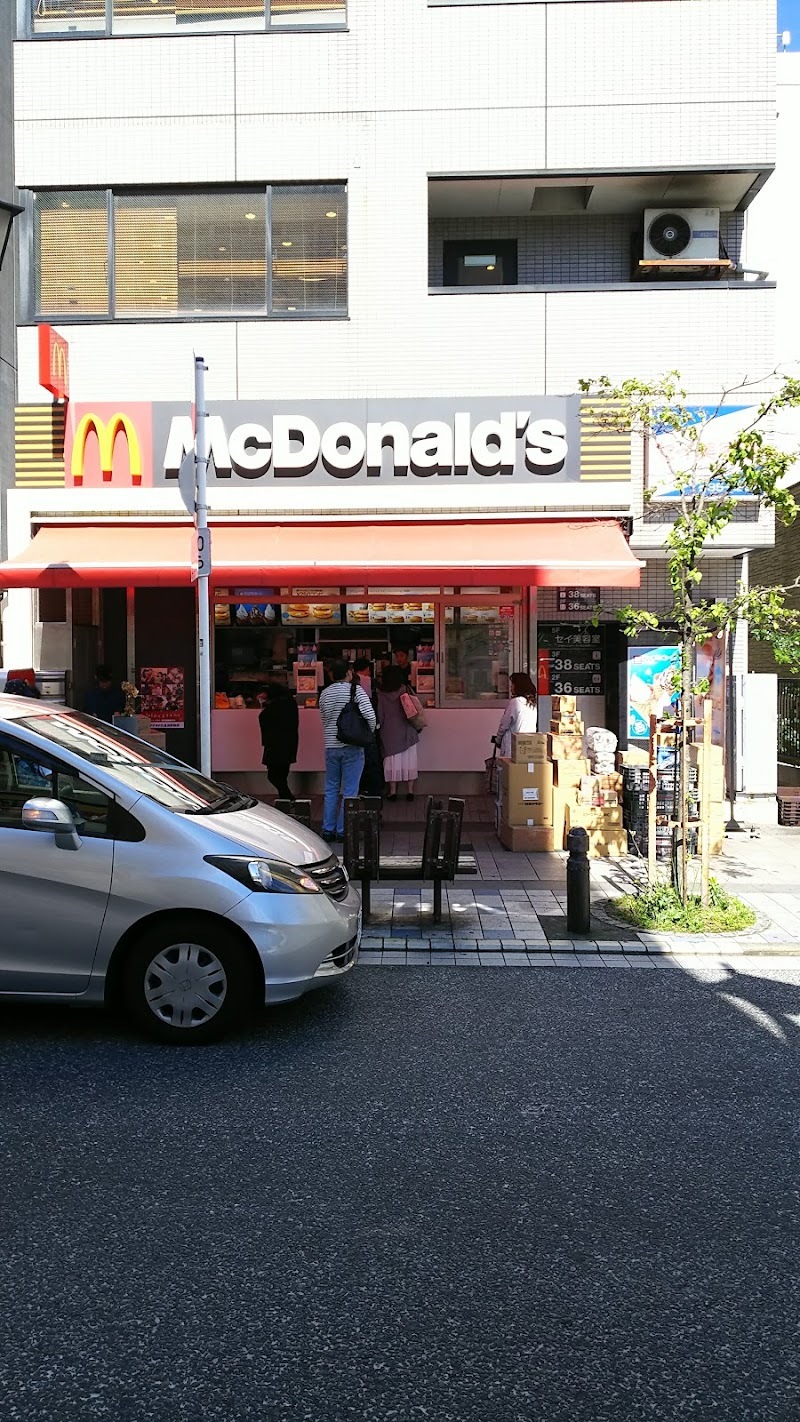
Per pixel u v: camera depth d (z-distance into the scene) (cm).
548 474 1175
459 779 1322
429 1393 273
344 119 1191
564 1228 358
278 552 1098
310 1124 439
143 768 603
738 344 1174
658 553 1189
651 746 812
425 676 1320
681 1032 558
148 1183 387
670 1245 347
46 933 518
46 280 1222
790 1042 543
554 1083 487
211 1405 268
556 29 1177
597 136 1180
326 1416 264
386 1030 559
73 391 1202
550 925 761
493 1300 314
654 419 851
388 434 1175
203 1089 475
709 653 1194
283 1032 553
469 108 1183
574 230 1317
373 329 1191
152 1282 322
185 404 1184
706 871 802
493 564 1037
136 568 1048
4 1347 290
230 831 548
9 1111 449
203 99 1201
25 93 1211
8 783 539
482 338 1185
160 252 1216
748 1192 385
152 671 1339
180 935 521
